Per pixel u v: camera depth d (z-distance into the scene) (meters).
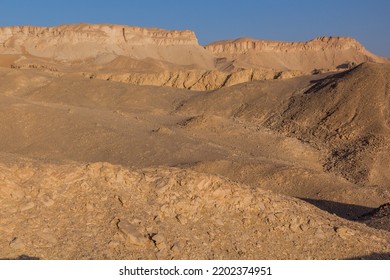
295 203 19.59
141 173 18.03
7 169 16.45
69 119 51.22
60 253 14.79
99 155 45.38
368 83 66.44
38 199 15.96
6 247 14.49
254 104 73.06
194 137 52.22
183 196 17.39
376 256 17.56
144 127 53.72
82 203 16.33
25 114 50.91
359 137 58.09
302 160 51.62
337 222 19.28
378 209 29.83
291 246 17.20
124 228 15.73
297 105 69.38
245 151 50.75
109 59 173.50
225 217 17.47
